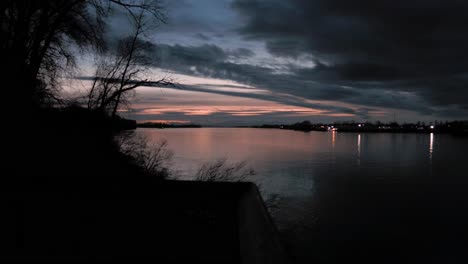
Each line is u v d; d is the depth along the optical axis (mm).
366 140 150250
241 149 74812
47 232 5219
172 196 8695
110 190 8281
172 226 6238
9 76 8992
